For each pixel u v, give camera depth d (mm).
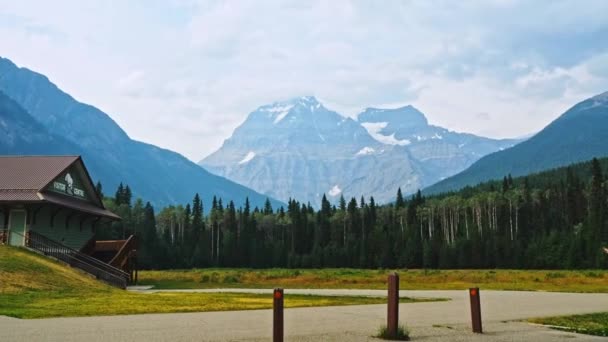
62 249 47250
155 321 19344
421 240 136500
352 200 172250
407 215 167250
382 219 175875
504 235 135000
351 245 142625
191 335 16000
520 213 154500
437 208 168000
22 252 41750
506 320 21438
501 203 156000
